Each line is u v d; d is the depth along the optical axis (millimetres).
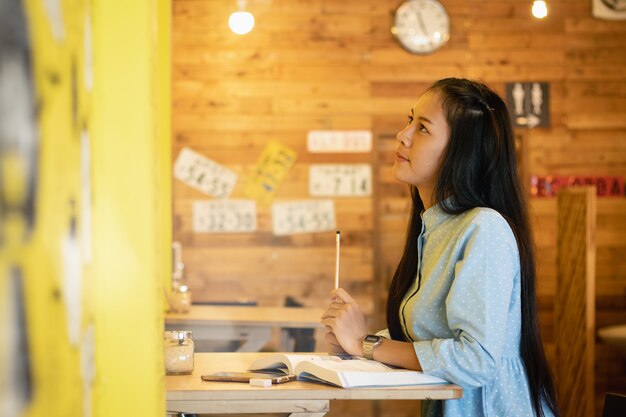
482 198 2264
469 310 2078
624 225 6793
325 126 6723
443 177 2273
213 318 4434
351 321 2320
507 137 2295
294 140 6711
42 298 928
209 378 2148
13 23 832
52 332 974
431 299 2230
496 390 2158
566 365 5348
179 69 6652
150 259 1468
